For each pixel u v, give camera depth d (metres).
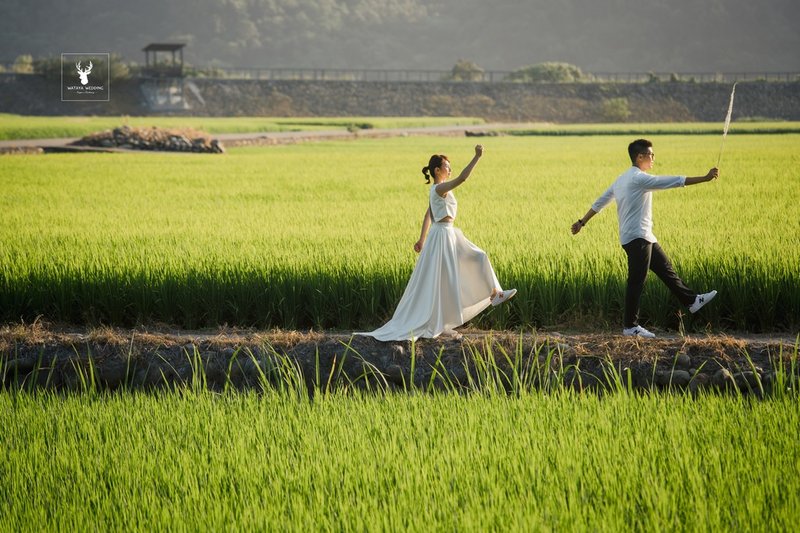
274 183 68.62
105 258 30.47
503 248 31.09
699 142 132.75
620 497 13.99
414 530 13.10
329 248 32.16
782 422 17.22
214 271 27.80
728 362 21.94
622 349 22.53
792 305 25.52
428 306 23.14
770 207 44.72
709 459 15.33
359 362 23.09
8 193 60.12
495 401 19.34
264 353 23.39
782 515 13.10
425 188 63.16
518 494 14.29
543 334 24.19
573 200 51.09
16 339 24.47
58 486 15.44
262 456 16.30
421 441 16.70
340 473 15.38
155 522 13.76
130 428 18.25
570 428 17.28
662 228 36.75
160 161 98.94
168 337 24.53
